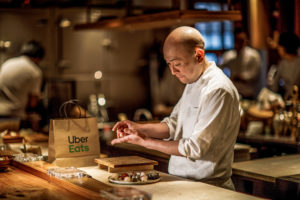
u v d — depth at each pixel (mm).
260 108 4367
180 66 2387
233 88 2389
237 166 2771
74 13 6742
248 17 4531
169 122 2783
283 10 4793
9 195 2064
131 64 7348
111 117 7129
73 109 3332
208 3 6867
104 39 7086
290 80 5012
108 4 6613
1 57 6449
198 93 2459
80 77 6957
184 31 2365
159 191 2016
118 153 3758
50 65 6730
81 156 2688
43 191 2146
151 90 7441
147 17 3922
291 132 4023
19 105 5449
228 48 7043
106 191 1819
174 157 2623
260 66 6141
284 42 4605
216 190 2033
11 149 3367
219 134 2287
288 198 2373
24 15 6520
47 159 2979
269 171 2609
